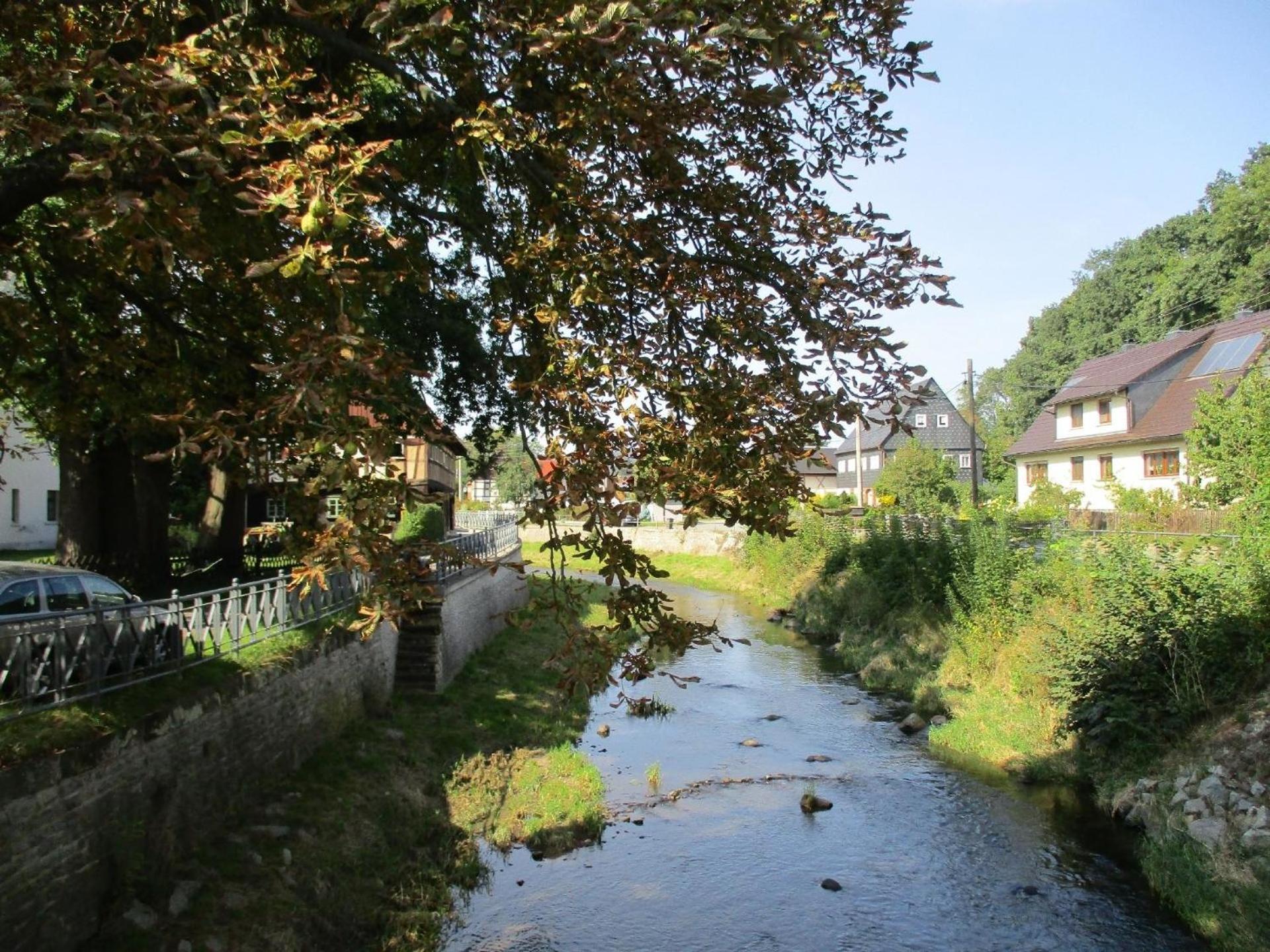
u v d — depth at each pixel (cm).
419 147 745
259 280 675
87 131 484
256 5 598
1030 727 1559
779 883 1101
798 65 577
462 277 891
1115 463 3638
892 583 2638
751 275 649
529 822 1263
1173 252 5891
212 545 2141
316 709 1273
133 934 750
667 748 1672
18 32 645
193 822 917
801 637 2872
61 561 1698
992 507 3409
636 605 568
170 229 550
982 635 1912
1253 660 1264
